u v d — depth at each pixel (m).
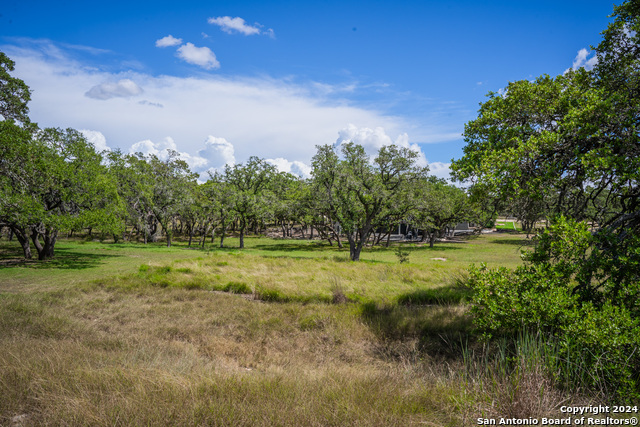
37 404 3.75
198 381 4.59
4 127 21.61
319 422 3.58
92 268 22.27
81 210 25.89
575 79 9.09
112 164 45.84
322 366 7.40
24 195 22.38
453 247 48.88
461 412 3.93
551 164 7.32
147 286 15.54
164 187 47.28
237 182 68.81
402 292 15.23
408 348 8.98
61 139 29.67
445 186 56.78
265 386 4.62
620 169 6.20
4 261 24.64
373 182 29.52
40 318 9.48
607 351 4.90
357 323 10.67
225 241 57.78
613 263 6.05
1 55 23.17
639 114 6.87
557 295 5.86
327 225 42.16
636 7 7.93
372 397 4.31
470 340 9.05
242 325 10.46
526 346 5.57
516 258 34.72
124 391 4.04
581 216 7.82
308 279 17.72
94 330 9.11
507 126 8.88
